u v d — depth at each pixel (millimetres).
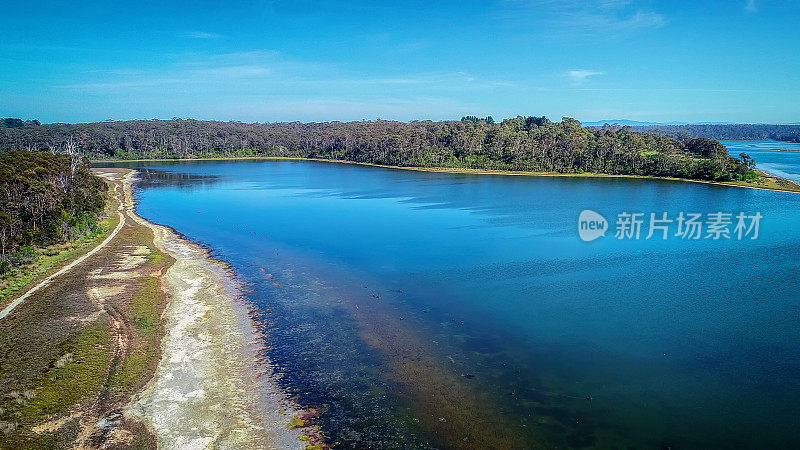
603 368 35469
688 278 54312
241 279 55812
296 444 27578
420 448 27250
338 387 33219
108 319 42156
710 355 37188
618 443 27484
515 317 44406
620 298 48594
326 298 49562
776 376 34219
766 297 48406
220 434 28281
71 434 27641
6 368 33531
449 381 33906
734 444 27406
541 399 31719
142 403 30953
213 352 37812
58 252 64750
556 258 62531
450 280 54562
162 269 58625
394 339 40281
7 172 75188
